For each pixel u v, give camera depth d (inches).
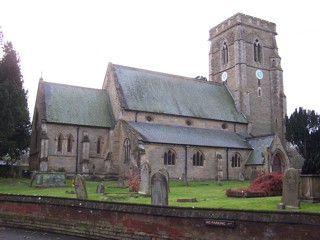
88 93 2239.2
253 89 2647.6
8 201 883.4
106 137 2111.2
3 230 832.3
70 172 1975.9
